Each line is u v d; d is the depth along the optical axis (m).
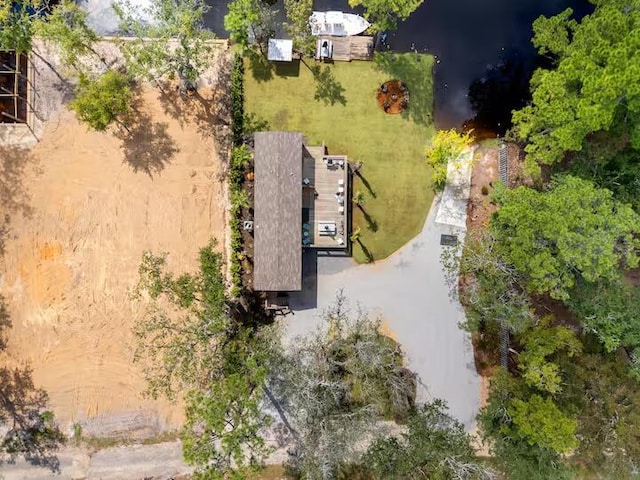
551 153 30.72
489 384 33.59
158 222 34.31
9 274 33.91
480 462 31.44
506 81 36.03
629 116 29.44
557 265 28.22
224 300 31.34
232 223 33.97
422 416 31.27
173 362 29.11
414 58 35.69
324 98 35.00
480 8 36.34
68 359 33.91
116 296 34.06
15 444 33.53
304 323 34.41
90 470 33.56
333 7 35.88
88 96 30.11
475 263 31.25
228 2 35.88
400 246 34.97
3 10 29.12
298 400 30.55
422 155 35.19
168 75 34.09
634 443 29.03
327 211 34.19
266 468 33.62
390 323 34.72
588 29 28.72
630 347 31.80
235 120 33.97
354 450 32.56
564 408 29.52
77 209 34.09
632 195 31.17
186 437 26.61
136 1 34.78
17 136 34.09
